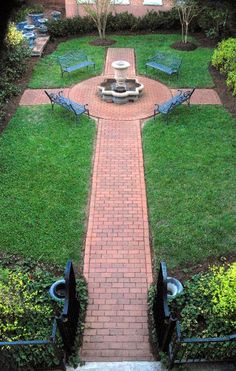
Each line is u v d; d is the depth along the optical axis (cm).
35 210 832
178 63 1420
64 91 1348
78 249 750
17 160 981
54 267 712
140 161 995
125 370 559
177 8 1728
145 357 581
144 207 851
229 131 1094
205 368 555
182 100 1155
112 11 1900
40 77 1448
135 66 1534
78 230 788
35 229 787
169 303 626
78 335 601
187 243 754
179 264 715
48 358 551
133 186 911
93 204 859
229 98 1279
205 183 903
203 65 1523
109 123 1161
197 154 1002
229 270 645
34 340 527
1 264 711
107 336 610
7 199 860
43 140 1064
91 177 941
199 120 1151
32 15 1920
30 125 1137
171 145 1041
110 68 1520
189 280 678
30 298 620
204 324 606
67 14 1892
